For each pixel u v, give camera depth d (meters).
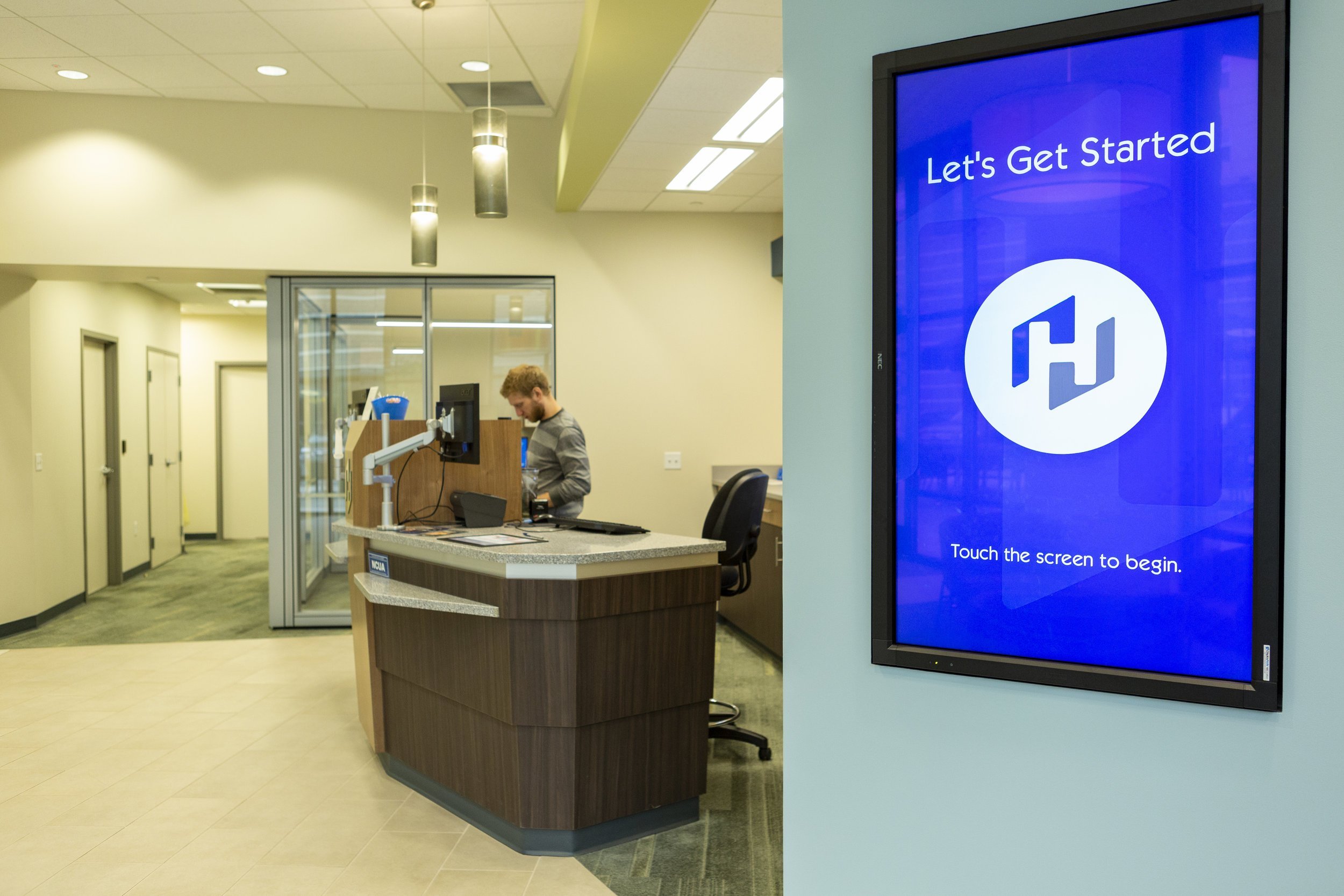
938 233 1.63
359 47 4.58
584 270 5.78
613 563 2.69
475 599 2.78
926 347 1.64
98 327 7.26
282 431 5.77
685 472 5.89
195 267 5.45
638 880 2.54
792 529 1.80
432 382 5.73
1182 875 1.51
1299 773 1.43
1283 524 1.41
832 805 1.79
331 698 4.35
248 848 2.76
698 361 5.89
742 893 2.47
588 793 2.71
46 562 6.19
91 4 4.11
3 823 2.94
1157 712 1.52
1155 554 1.49
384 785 3.28
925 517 1.65
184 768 3.44
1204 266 1.44
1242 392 1.42
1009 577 1.59
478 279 5.73
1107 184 1.50
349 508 3.78
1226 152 1.42
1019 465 1.58
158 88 5.21
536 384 4.01
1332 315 1.38
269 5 4.12
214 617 6.27
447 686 2.96
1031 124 1.55
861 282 1.71
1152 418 1.48
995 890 1.65
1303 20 1.39
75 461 6.73
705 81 3.62
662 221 5.85
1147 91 1.47
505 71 4.91
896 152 1.66
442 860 2.67
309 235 5.50
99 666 4.93
